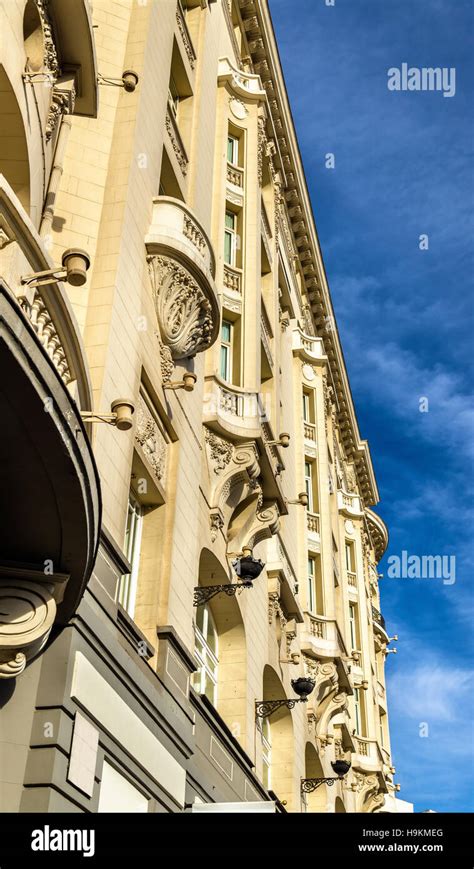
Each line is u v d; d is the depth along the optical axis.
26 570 8.57
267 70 28.61
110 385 11.46
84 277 7.93
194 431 16.05
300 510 29.44
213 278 16.08
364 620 38.81
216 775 15.27
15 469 7.70
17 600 8.34
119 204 12.99
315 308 37.66
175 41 18.48
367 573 44.00
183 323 14.60
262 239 25.31
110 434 11.34
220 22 24.56
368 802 36.34
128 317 12.54
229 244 22.16
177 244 14.02
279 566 22.62
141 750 10.77
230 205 22.28
